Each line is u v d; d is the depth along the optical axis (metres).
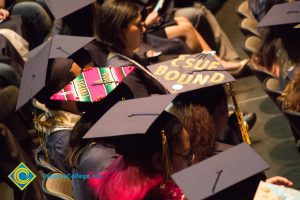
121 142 4.74
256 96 10.52
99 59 7.21
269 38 7.62
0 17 11.17
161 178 4.67
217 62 6.47
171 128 4.66
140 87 6.59
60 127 6.38
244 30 9.30
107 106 5.86
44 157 6.72
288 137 9.16
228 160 4.47
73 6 8.19
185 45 10.29
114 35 6.92
